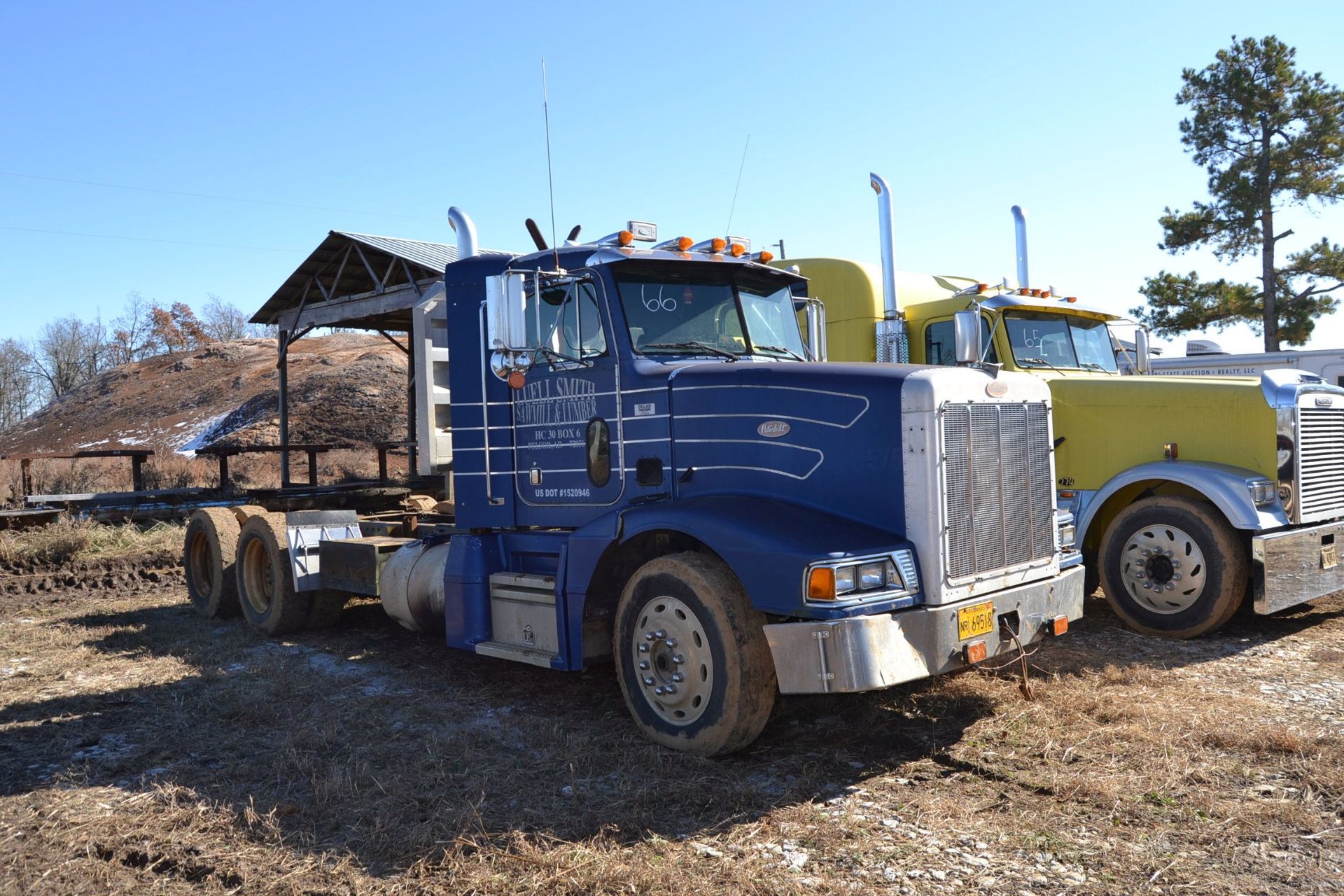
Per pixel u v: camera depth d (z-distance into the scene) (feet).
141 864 11.96
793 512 14.71
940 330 27.99
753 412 15.66
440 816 12.71
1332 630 22.94
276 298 66.49
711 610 14.23
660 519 15.26
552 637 17.42
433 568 21.11
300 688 19.57
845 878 10.80
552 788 13.74
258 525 25.61
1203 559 22.03
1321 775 13.30
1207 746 14.80
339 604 25.64
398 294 57.77
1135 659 20.53
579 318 17.72
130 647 24.23
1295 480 22.27
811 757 14.61
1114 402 24.40
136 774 15.07
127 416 175.22
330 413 131.54
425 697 18.71
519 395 18.93
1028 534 15.81
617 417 17.28
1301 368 52.70
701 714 14.51
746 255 19.33
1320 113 80.84
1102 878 10.68
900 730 15.80
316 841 12.28
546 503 18.53
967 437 14.64
